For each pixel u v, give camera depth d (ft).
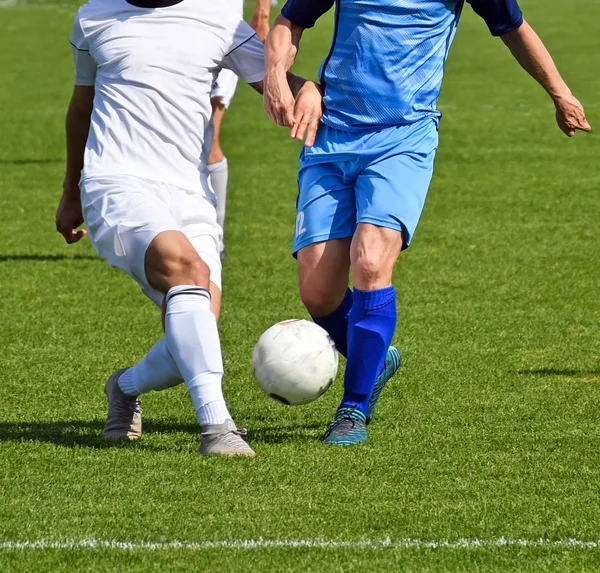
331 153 58.29
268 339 56.24
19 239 121.49
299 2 58.49
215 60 56.85
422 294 96.37
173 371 54.60
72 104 59.26
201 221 56.34
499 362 74.95
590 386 68.85
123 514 45.14
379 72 57.31
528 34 59.21
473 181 156.04
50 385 69.31
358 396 57.31
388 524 44.24
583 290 97.86
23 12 430.61
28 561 40.32
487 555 41.09
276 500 46.88
